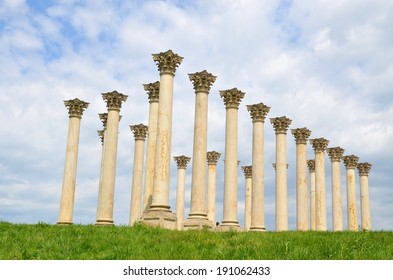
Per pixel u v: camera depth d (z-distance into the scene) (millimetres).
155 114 36219
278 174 43000
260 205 39000
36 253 17719
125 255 16891
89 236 21703
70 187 39188
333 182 50969
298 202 44688
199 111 34438
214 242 19234
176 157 55375
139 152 43375
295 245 17594
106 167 37375
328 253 16297
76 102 40906
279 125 43969
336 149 51375
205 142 34094
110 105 38938
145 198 34531
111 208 36719
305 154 45938
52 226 25719
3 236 21109
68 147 40031
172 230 26016
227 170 36688
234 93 37781
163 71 32469
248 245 17969
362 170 58031
